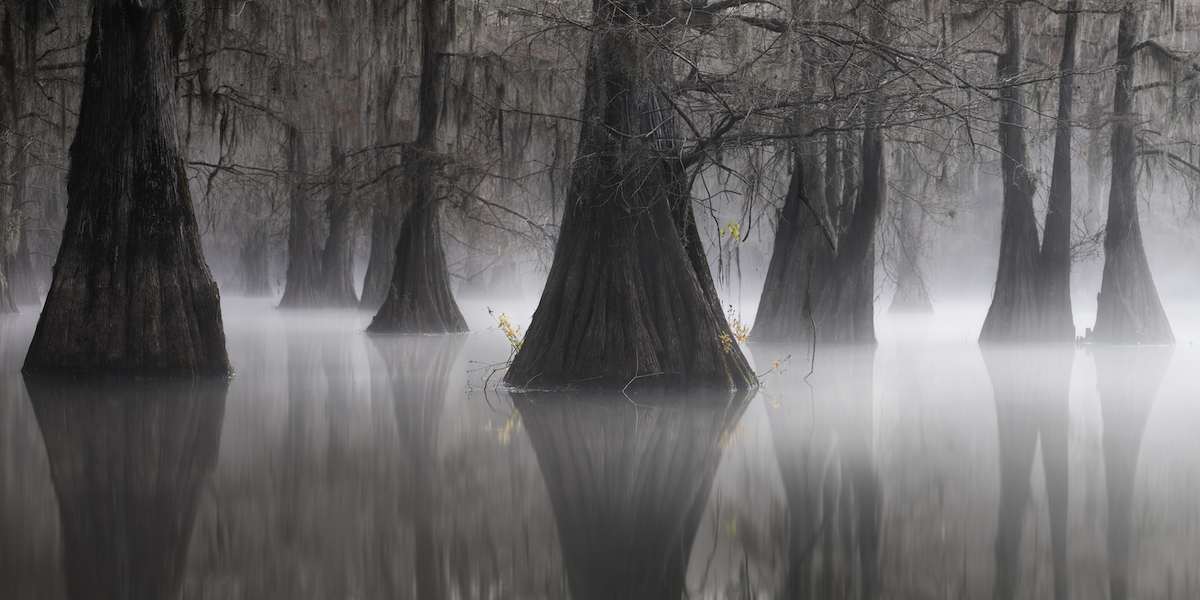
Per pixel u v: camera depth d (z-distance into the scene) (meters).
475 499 9.38
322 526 8.35
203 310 19.59
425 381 19.66
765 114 17.33
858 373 21.66
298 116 34.25
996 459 11.45
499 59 30.53
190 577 6.96
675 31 17.38
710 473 10.66
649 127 18.00
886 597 6.61
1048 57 33.84
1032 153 36.12
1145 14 31.19
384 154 34.34
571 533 8.20
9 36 21.56
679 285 17.89
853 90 17.36
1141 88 31.41
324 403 16.20
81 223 19.39
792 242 30.23
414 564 7.33
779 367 22.98
